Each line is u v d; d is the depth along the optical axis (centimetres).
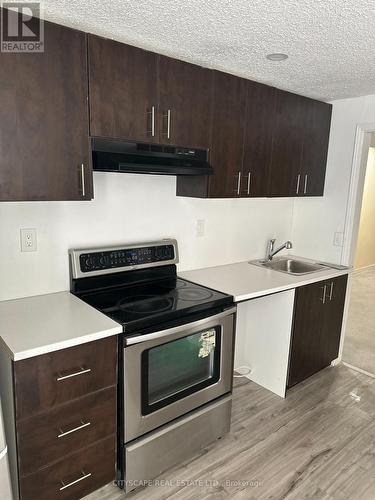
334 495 183
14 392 139
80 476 165
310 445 219
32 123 154
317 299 272
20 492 149
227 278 249
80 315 174
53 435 152
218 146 222
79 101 164
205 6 140
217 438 220
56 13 149
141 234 233
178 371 191
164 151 198
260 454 211
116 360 166
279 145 260
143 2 138
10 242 185
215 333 202
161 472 193
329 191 307
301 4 136
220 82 214
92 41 163
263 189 256
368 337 378
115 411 170
